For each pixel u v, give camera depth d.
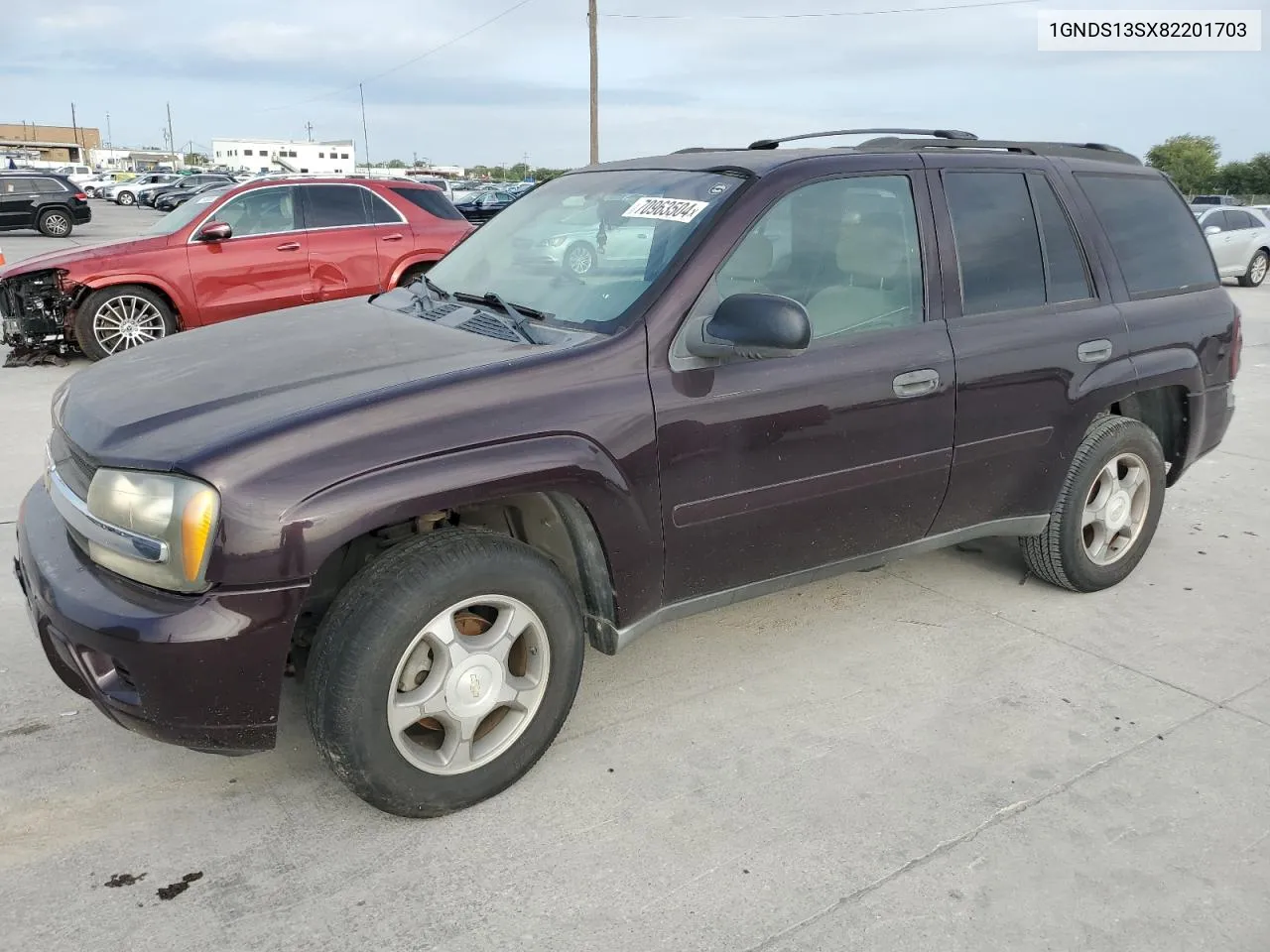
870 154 3.35
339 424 2.36
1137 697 3.39
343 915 2.32
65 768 2.85
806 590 4.23
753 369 2.96
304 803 2.73
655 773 2.90
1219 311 4.39
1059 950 2.26
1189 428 4.36
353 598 2.43
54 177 25.75
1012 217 3.68
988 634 3.85
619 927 2.30
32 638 3.62
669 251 2.95
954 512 3.61
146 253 8.64
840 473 3.18
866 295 3.25
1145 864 2.55
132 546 2.31
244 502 2.24
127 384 2.78
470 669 2.60
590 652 3.66
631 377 2.74
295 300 9.28
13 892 2.36
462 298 3.36
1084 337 3.77
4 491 5.18
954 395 3.39
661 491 2.82
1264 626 3.97
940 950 2.25
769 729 3.15
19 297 8.59
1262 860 2.58
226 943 2.22
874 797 2.80
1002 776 2.92
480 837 2.61
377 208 9.66
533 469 2.53
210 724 2.36
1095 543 4.15
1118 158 4.28
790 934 2.29
